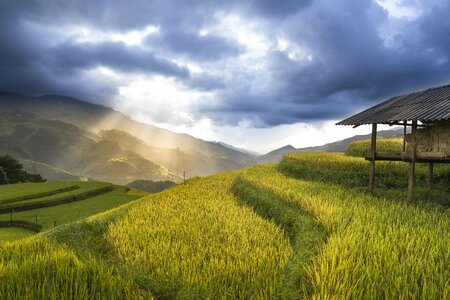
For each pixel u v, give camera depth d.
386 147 36.44
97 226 16.09
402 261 8.16
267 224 14.70
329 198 17.08
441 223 12.27
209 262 10.10
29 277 7.56
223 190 26.08
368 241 9.41
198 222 14.88
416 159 17.72
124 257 10.99
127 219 16.38
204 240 12.20
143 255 10.73
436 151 16.91
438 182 22.84
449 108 15.31
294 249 11.41
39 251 10.06
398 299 6.74
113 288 7.34
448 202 18.05
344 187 22.83
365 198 17.89
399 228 11.13
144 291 8.16
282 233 13.13
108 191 76.88
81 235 14.47
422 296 6.60
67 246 11.60
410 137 18.38
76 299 6.73
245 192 22.05
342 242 9.47
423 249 8.72
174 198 23.03
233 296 8.04
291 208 16.02
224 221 14.91
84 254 11.48
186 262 9.93
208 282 8.65
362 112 23.16
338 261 8.45
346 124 21.98
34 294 6.86
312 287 8.17
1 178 92.94
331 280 7.37
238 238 12.30
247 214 16.78
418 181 23.06
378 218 12.56
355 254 8.73
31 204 53.19
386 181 23.41
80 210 51.47
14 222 43.06
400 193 20.17
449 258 8.45
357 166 26.77
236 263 9.84
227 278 9.12
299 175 29.56
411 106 18.44
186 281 8.63
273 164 42.06
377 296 6.89
